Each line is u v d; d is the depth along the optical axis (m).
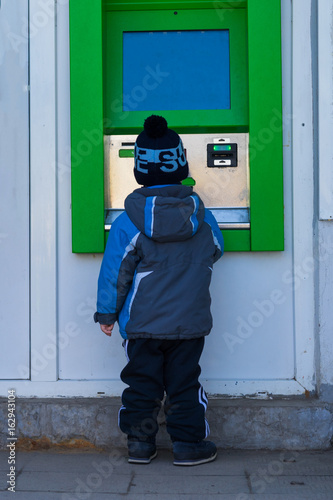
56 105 3.25
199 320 2.79
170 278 2.76
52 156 3.24
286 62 3.20
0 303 3.27
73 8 3.16
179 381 2.82
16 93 3.24
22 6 3.23
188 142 3.26
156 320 2.75
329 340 3.15
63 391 3.25
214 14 3.31
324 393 3.15
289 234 3.22
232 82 3.30
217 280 3.23
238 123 3.28
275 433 3.12
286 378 3.23
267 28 3.14
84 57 3.17
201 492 2.64
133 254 2.79
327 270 3.15
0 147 3.26
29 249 3.27
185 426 2.86
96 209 3.19
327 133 3.13
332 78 3.13
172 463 2.96
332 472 2.85
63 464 2.97
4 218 3.27
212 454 2.95
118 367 3.26
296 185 3.19
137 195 2.81
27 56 3.24
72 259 3.26
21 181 3.26
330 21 3.13
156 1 3.27
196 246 2.82
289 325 3.23
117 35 3.32
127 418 2.88
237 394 3.22
